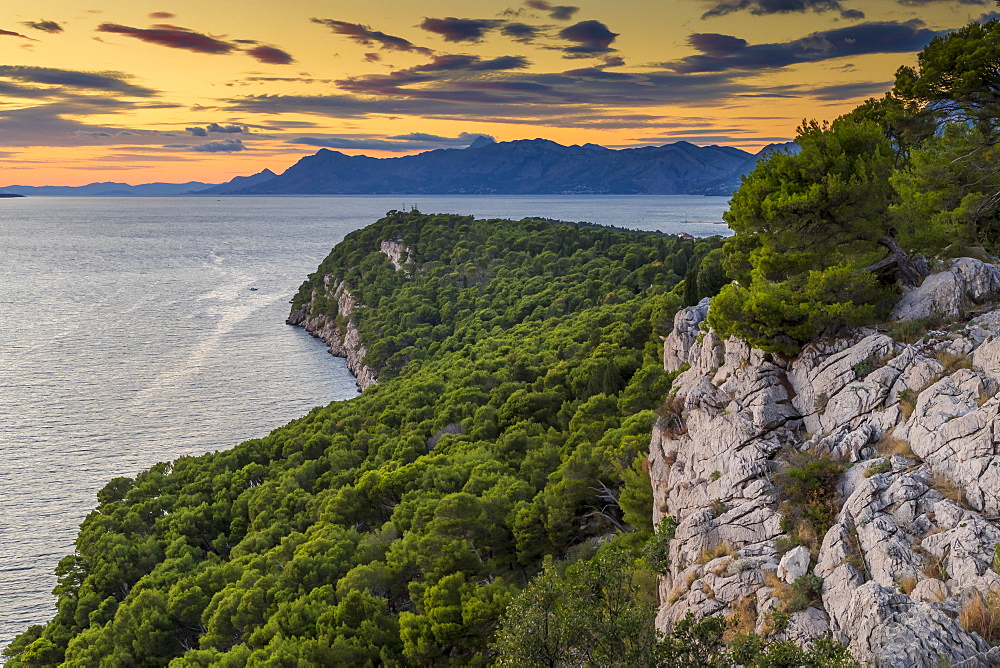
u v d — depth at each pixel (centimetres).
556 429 7762
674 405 3600
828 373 2864
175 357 17088
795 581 2234
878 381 2667
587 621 1875
